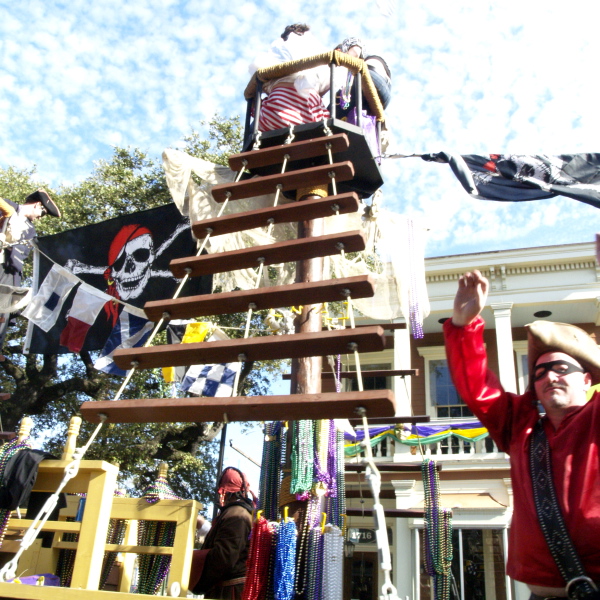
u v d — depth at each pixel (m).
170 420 2.96
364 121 5.27
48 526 3.01
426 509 4.98
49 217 12.33
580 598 1.81
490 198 4.96
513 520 2.15
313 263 4.54
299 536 3.43
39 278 6.55
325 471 3.71
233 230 3.86
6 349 12.34
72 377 13.55
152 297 6.25
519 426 2.27
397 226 6.06
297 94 5.06
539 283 13.02
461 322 2.35
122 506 3.43
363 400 2.50
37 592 2.45
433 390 13.54
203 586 3.48
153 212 6.53
